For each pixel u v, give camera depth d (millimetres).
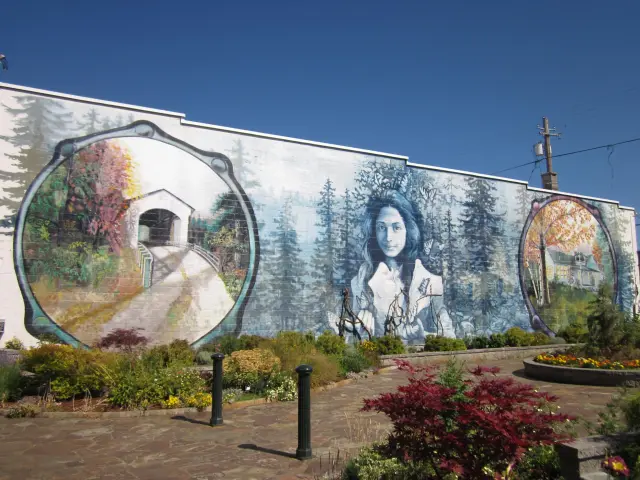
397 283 20922
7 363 12156
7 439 8094
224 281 17312
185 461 7000
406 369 5738
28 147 15039
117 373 10812
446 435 4586
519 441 4312
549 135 34875
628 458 5062
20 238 14617
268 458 7117
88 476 6375
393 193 21422
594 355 15750
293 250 18750
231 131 18172
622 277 28766
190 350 14383
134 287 15891
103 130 16109
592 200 28359
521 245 24984
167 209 16734
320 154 19906
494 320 23438
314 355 14156
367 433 8461
